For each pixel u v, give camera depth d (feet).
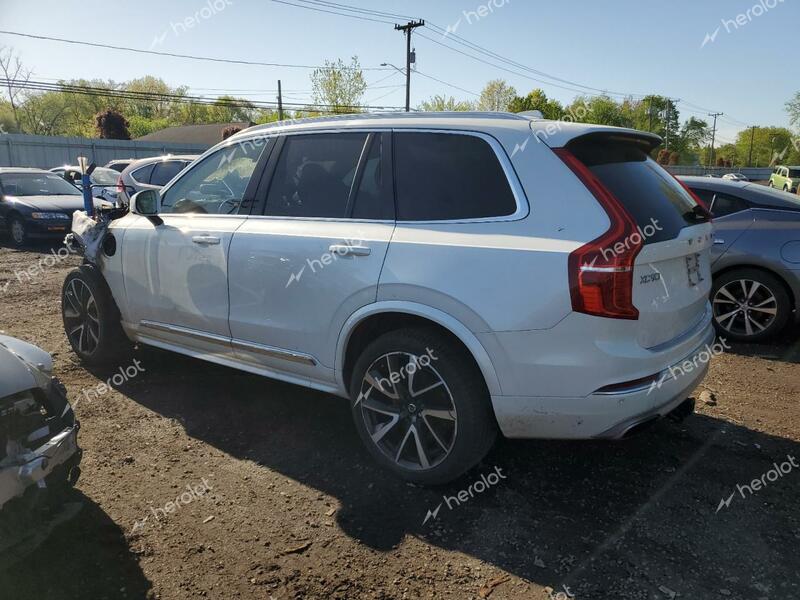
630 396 9.20
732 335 19.69
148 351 17.80
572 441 12.56
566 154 9.75
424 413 10.53
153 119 209.15
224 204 13.44
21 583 8.39
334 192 11.80
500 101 161.68
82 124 192.03
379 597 8.29
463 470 10.37
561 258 9.08
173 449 12.19
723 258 19.47
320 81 151.12
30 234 39.27
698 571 8.75
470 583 8.54
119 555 9.03
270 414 13.80
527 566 8.87
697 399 14.90
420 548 9.27
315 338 11.51
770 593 8.34
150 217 14.57
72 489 9.94
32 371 8.68
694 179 20.90
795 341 19.76
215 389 15.17
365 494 10.66
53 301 24.77
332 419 13.56
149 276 14.33
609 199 9.29
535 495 10.62
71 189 44.93
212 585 8.46
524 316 9.27
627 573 8.71
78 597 8.16
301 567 8.84
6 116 182.91
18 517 7.91
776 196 19.53
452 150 10.73
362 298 10.72
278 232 11.98
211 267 12.94
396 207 10.94
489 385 9.71
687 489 10.83
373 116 11.96
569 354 9.14
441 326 10.16
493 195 10.09
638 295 9.20
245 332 12.63
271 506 10.29
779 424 13.52
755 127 291.17
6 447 7.86
